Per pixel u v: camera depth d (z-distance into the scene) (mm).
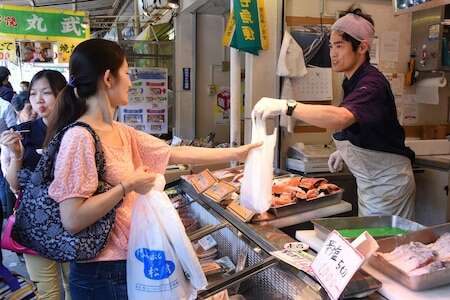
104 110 1355
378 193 2150
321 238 1507
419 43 3420
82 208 1195
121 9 8461
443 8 3188
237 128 3344
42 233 1271
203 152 1718
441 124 3617
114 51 1348
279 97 3203
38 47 5391
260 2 3039
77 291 1351
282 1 3107
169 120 5172
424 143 3336
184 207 2316
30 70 6551
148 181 1256
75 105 1337
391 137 2055
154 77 4641
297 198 1790
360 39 1929
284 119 3129
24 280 1584
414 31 3459
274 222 1732
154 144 1677
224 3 4215
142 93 4621
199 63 4891
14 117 4426
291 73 3117
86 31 5262
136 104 4617
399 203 2146
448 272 1133
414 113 3588
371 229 1583
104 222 1276
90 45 1323
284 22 3148
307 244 1492
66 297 2258
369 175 2148
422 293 1109
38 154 1946
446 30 3252
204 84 4945
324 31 3254
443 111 3672
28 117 2627
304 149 3148
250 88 3162
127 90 1409
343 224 1577
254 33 3039
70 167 1203
